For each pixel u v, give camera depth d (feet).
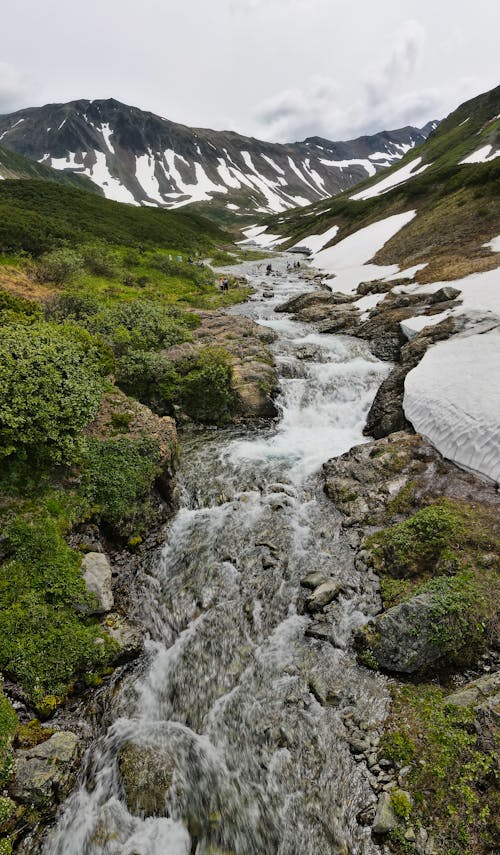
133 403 52.80
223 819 23.80
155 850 22.77
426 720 25.76
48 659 28.91
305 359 85.76
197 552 41.93
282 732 26.96
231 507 47.78
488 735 23.52
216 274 187.62
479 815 21.06
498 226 131.95
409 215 196.75
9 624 29.50
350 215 267.39
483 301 87.35
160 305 100.32
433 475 45.73
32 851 22.15
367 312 108.37
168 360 69.67
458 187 179.63
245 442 62.13
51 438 37.86
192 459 57.47
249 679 30.60
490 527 37.06
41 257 117.70
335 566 38.75
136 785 24.59
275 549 41.37
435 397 55.83
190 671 31.73
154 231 224.94
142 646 32.73
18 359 38.75
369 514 43.68
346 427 66.74
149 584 38.65
